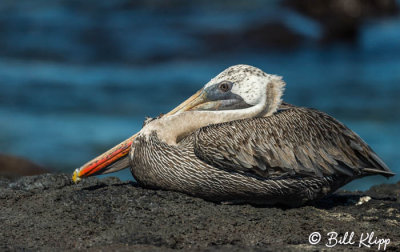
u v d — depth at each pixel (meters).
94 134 21.16
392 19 40.19
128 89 27.23
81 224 7.80
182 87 27.78
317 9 37.59
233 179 8.41
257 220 8.16
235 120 8.57
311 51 35.09
